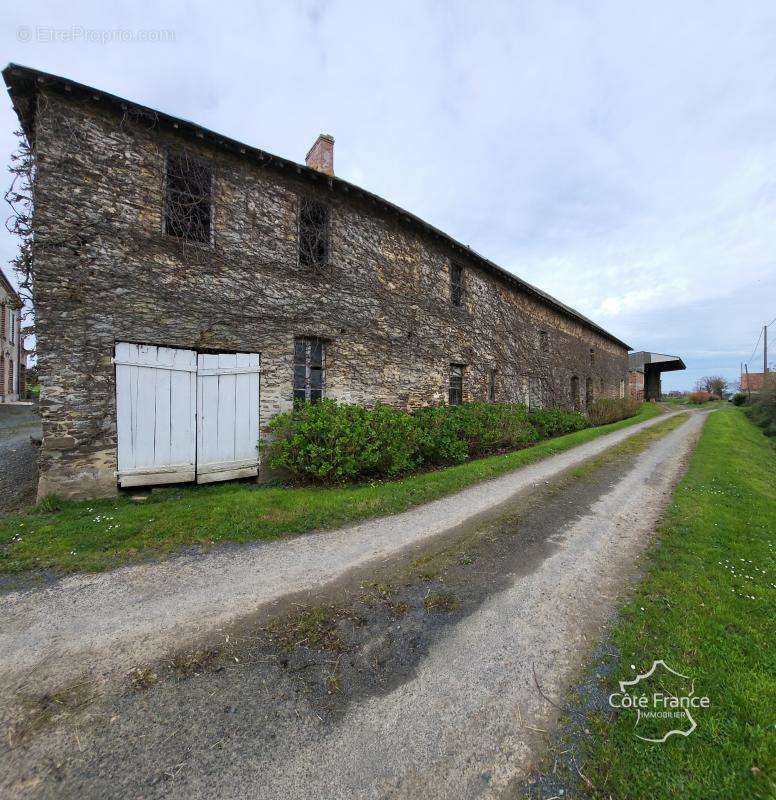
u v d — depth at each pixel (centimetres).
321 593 338
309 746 193
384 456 747
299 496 590
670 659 253
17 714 207
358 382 910
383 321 975
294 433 703
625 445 1209
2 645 261
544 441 1305
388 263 995
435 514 552
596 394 2398
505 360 1483
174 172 684
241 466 709
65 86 546
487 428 1076
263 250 751
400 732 202
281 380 768
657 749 191
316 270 832
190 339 661
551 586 356
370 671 246
